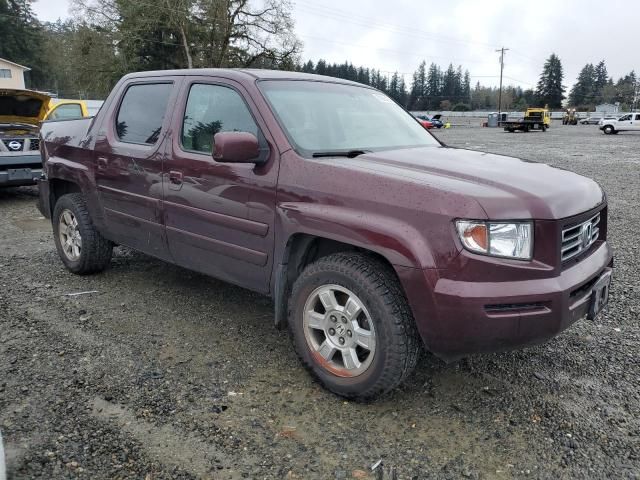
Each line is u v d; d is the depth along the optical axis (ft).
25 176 29.22
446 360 9.67
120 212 15.16
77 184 16.51
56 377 11.20
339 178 10.24
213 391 10.79
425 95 455.63
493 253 8.90
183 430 9.49
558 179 10.66
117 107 15.62
